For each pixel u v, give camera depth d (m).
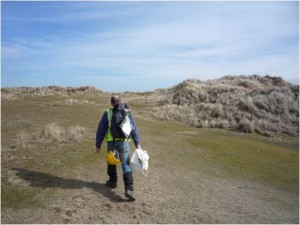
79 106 24.89
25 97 32.88
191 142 13.59
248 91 27.61
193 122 20.31
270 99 22.88
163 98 31.66
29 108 21.50
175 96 28.94
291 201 7.71
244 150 13.19
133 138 7.11
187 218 6.11
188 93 28.38
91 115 19.02
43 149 10.00
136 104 29.58
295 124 20.50
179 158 10.62
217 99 25.86
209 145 13.38
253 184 8.74
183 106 24.81
